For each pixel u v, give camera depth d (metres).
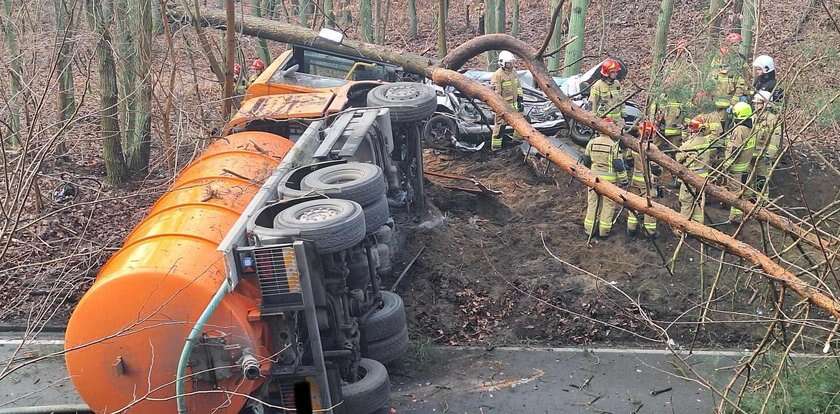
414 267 9.52
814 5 11.39
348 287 6.82
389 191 9.12
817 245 6.52
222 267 6.04
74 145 12.77
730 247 6.47
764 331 8.47
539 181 12.02
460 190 11.46
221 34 15.70
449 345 8.52
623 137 9.01
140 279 5.78
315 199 6.43
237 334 5.76
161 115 12.48
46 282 9.38
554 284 9.38
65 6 10.20
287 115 8.93
